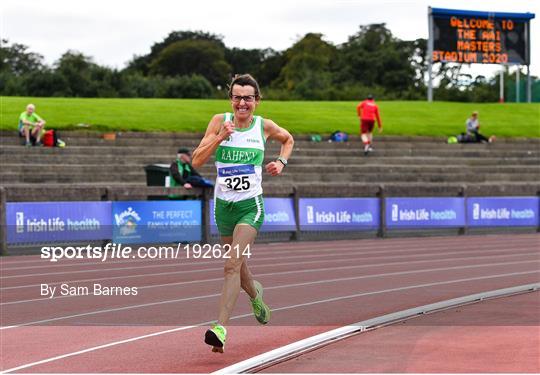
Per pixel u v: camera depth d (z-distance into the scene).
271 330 11.30
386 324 11.56
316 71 107.75
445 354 9.37
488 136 49.56
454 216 33.00
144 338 10.80
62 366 9.12
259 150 9.63
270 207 28.61
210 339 9.10
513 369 8.52
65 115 42.09
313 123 46.50
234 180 9.59
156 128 41.47
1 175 31.98
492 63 60.28
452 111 55.09
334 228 30.14
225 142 9.59
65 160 35.19
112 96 86.69
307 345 9.91
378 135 45.62
